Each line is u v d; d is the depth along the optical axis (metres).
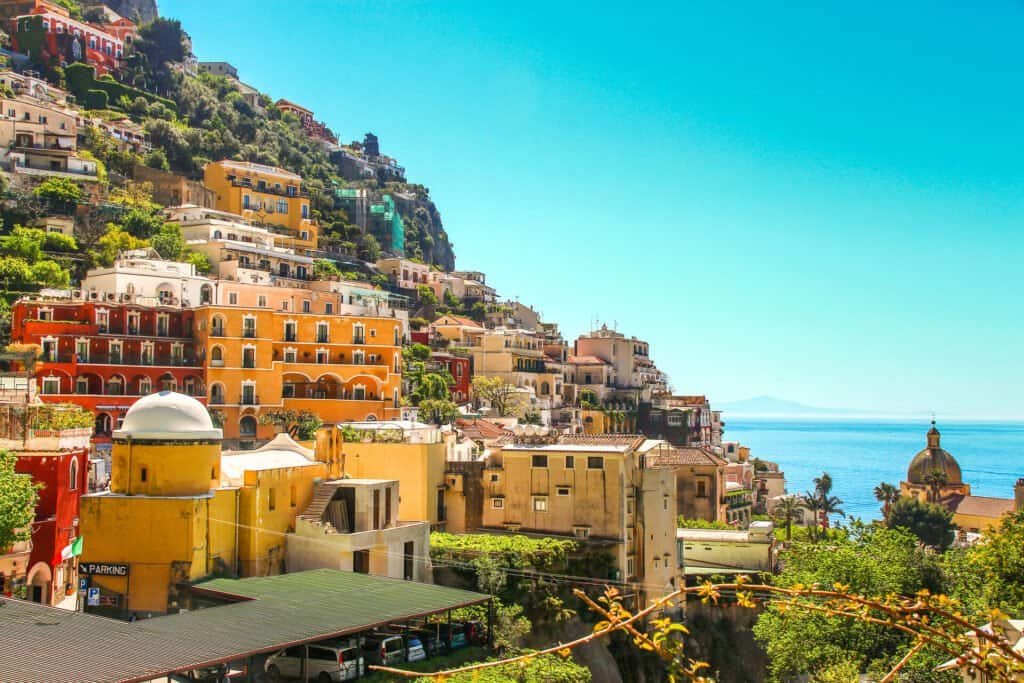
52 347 110.00
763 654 87.88
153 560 58.16
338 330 132.50
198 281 133.50
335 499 68.88
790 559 83.19
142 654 41.22
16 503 52.19
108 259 149.25
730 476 163.38
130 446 60.75
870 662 65.12
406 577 69.44
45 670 37.59
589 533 80.12
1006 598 61.78
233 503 62.12
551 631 72.88
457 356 175.25
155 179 187.38
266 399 123.06
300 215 198.25
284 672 51.62
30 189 160.62
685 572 93.56
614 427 190.12
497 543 75.44
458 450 92.19
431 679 20.94
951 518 146.00
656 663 79.12
